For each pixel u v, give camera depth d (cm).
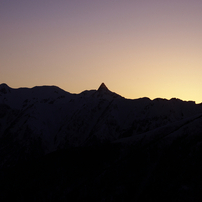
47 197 9025
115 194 7831
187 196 6656
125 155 9394
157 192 7288
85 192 8212
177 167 7638
